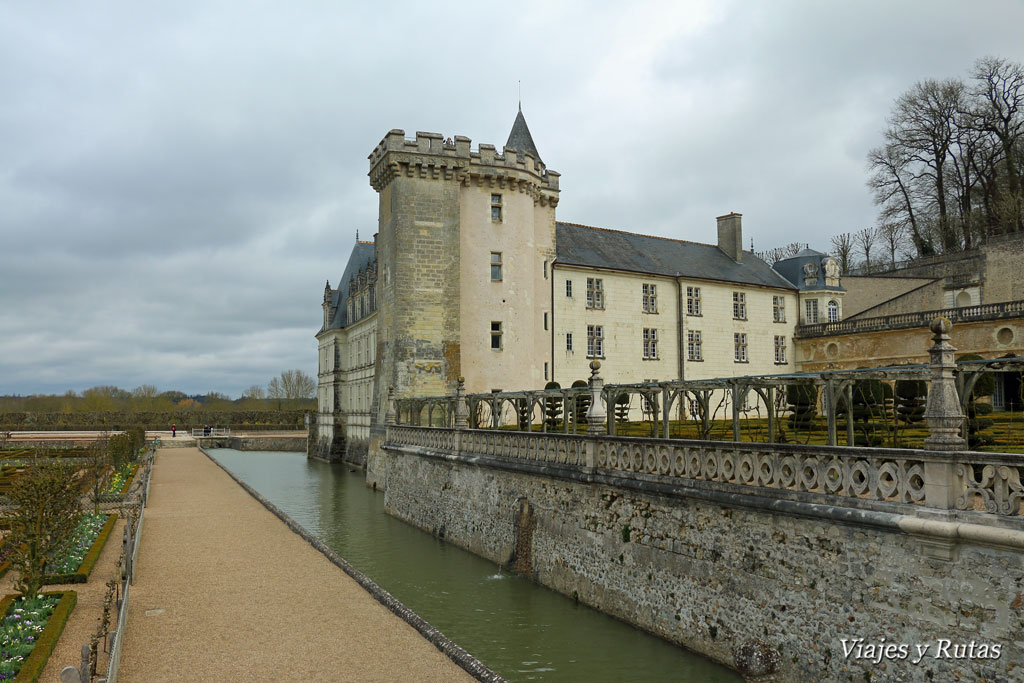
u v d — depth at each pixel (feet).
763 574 40.93
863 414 50.72
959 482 31.42
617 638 49.37
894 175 192.85
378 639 43.04
